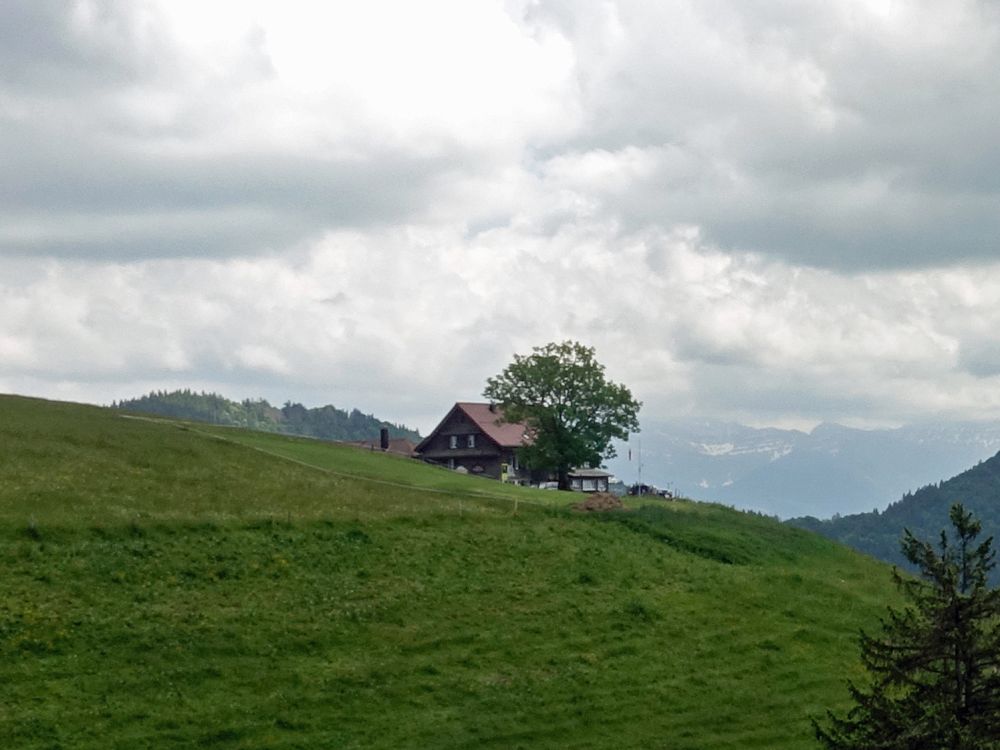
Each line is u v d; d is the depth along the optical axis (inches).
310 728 1684.3
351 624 2063.2
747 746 1812.3
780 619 2429.9
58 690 1657.2
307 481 3090.6
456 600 2262.6
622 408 4928.6
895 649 1317.7
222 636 1911.9
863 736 1318.9
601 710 1887.3
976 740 1210.0
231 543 2321.6
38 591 1936.5
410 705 1811.0
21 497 2406.5
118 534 2250.2
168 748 1563.7
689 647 2208.4
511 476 6053.2
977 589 1278.3
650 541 2903.5
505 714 1822.1
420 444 6481.3
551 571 2511.1
